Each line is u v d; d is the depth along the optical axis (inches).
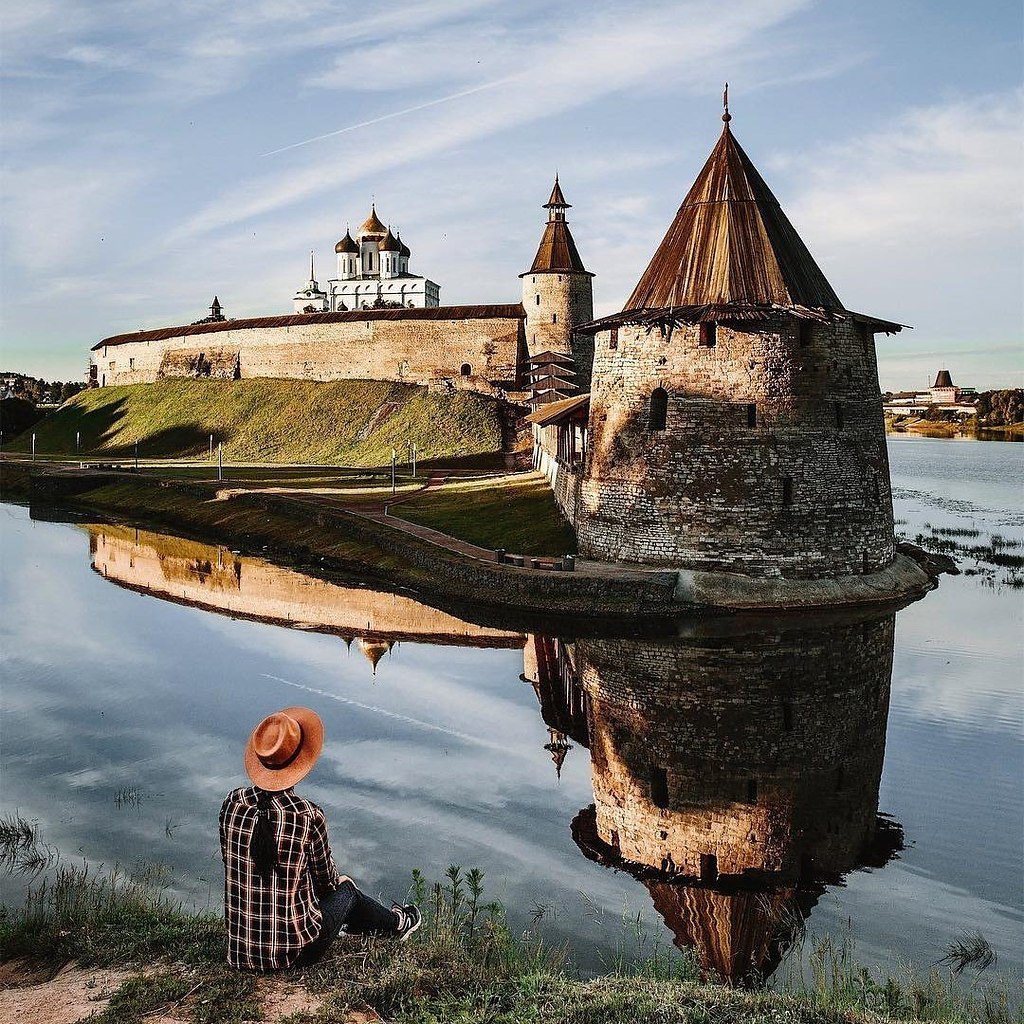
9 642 1240.2
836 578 1357.0
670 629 1238.3
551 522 1766.7
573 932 528.4
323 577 1695.4
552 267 3801.7
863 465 1392.7
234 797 343.0
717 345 1349.7
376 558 1715.1
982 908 570.9
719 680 1017.5
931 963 507.5
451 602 1433.3
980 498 2790.4
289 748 333.4
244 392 4355.3
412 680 1052.5
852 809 713.0
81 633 1288.1
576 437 1733.5
